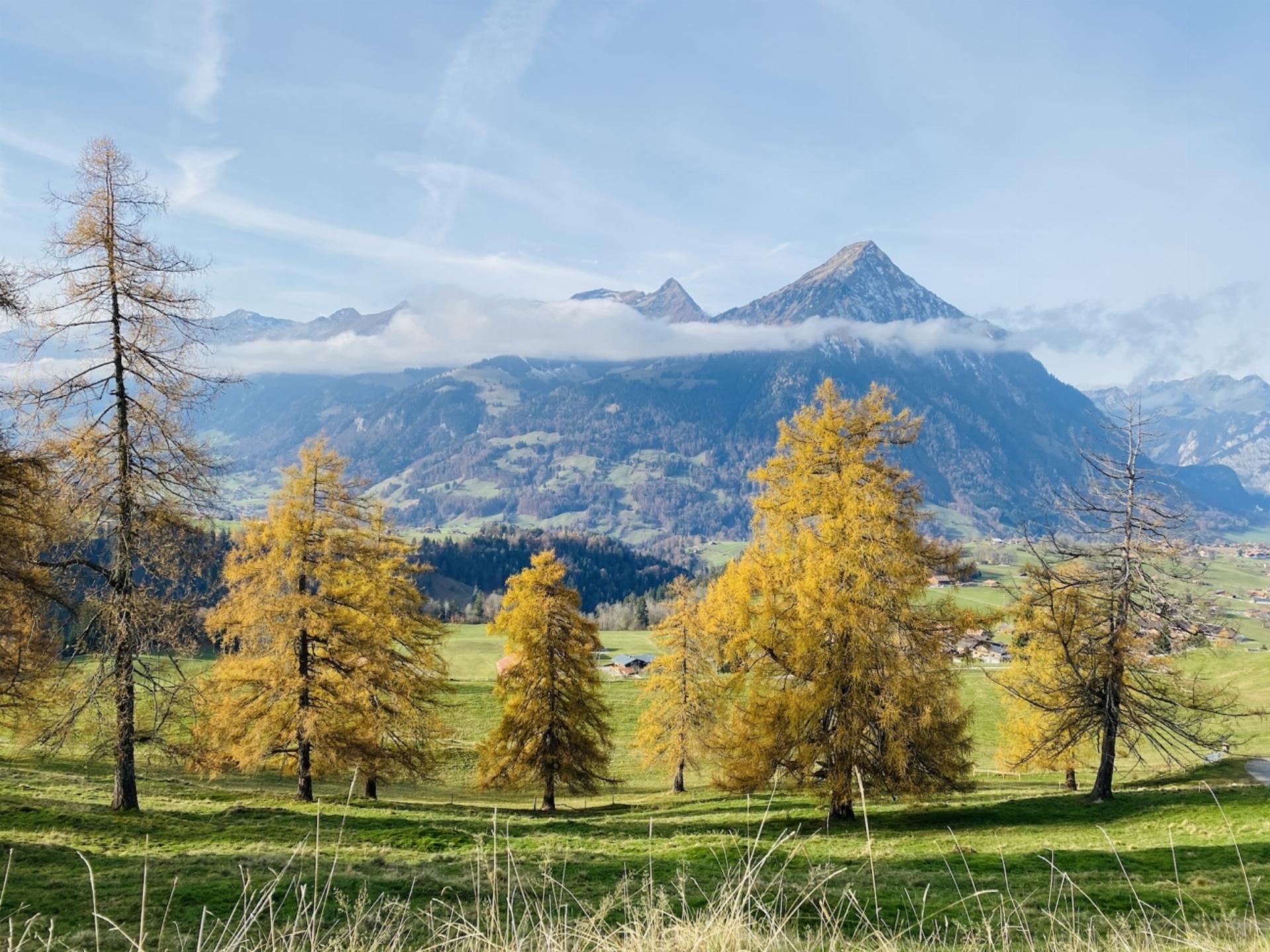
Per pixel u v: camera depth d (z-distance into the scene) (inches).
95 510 669.3
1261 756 1498.5
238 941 170.1
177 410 682.8
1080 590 999.0
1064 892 481.1
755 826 855.1
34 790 894.4
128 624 681.0
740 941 167.8
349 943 182.9
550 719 1152.8
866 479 826.8
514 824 928.9
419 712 1081.4
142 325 666.2
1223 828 742.5
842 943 223.8
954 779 803.4
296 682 945.5
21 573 608.4
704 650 1406.3
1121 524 977.5
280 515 956.0
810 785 815.1
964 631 818.8
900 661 786.2
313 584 1004.6
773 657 843.4
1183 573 962.1
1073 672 1047.6
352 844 681.6
